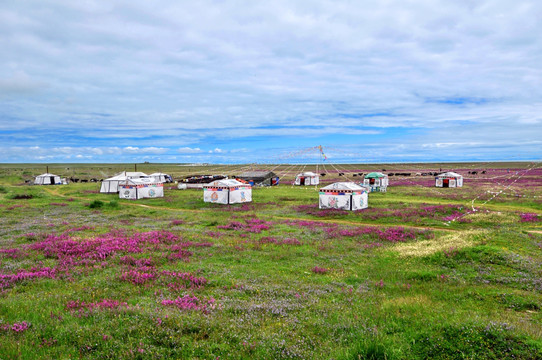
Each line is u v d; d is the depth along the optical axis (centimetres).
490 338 748
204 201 5000
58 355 714
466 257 1734
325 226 3017
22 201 4900
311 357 736
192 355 727
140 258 1739
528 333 775
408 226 3198
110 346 749
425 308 1038
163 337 802
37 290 1238
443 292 1264
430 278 1476
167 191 6888
